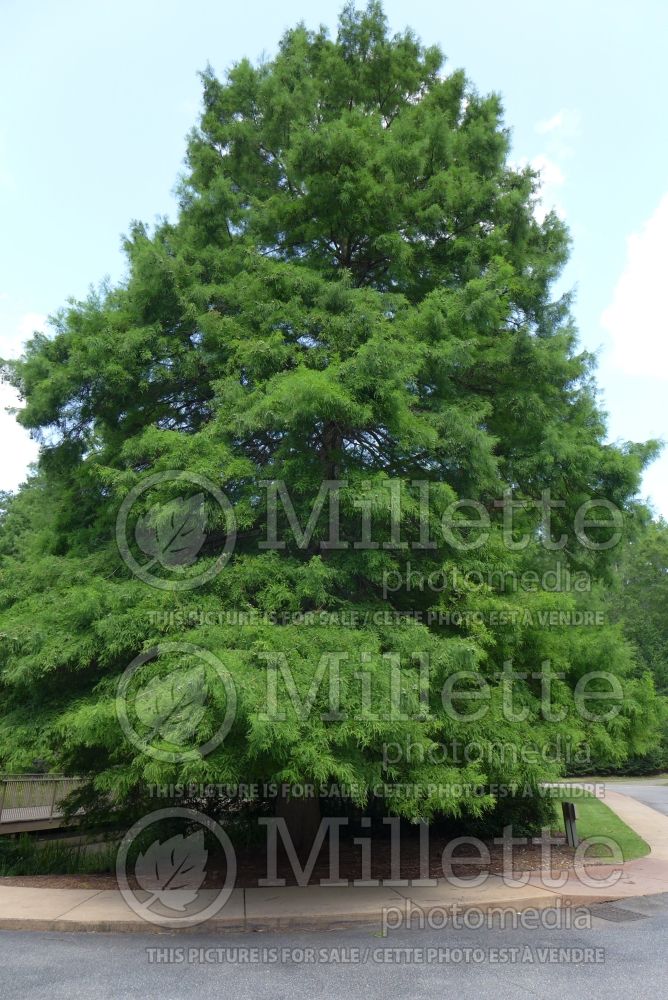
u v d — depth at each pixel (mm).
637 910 8234
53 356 10297
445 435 9367
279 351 9234
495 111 13148
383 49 13469
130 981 5734
